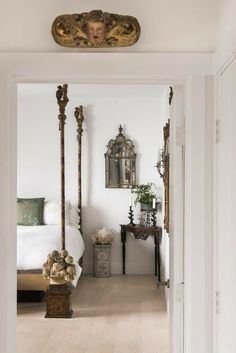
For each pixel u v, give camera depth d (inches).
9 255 90.8
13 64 89.4
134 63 89.4
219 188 85.7
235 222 73.9
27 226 267.6
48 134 295.0
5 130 89.0
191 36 89.3
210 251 89.5
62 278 205.0
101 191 299.0
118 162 297.7
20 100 294.5
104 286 264.1
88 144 298.0
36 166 295.1
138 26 88.0
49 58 89.3
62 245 211.3
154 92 274.1
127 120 297.9
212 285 89.6
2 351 89.2
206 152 89.4
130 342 175.5
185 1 89.4
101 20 86.0
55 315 205.6
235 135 73.0
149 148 297.0
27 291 230.7
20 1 89.7
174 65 89.4
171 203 104.2
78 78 90.3
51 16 89.7
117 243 298.7
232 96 74.7
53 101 294.7
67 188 298.0
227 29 78.0
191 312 89.5
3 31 89.7
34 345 172.2
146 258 298.5
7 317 90.0
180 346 96.1
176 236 96.6
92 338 179.8
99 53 89.4
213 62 89.1
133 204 297.7
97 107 298.0
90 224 299.0
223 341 82.3
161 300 233.8
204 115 89.1
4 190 88.9
